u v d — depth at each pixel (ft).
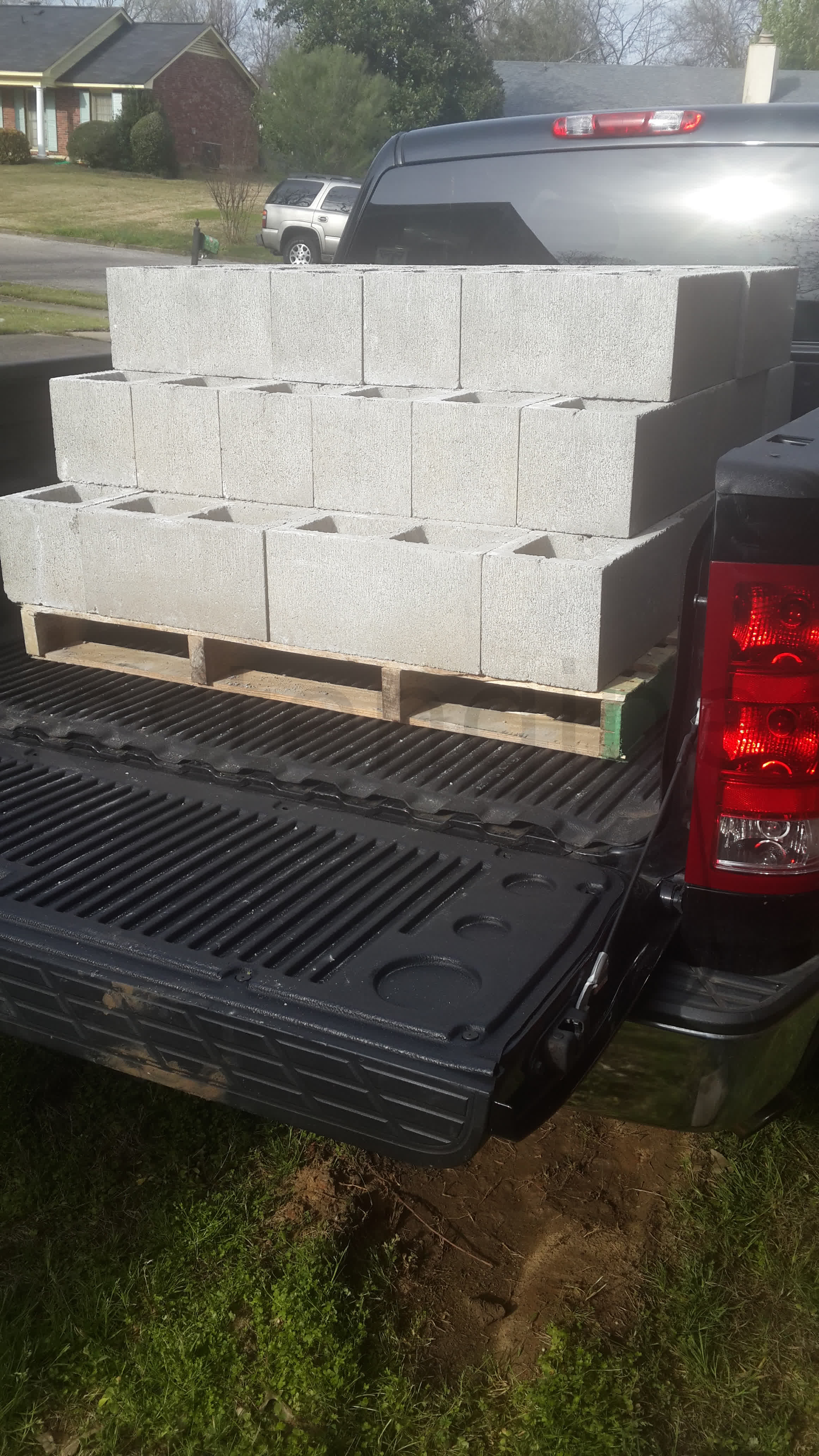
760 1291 8.29
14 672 11.67
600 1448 7.11
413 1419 7.30
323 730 10.13
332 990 6.64
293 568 10.14
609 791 8.77
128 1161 9.43
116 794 9.19
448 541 10.57
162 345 12.61
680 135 13.30
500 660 9.50
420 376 11.22
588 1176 9.47
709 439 11.30
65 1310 8.00
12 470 12.69
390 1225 8.89
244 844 8.35
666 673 10.23
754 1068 6.91
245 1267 8.29
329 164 98.73
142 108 128.88
